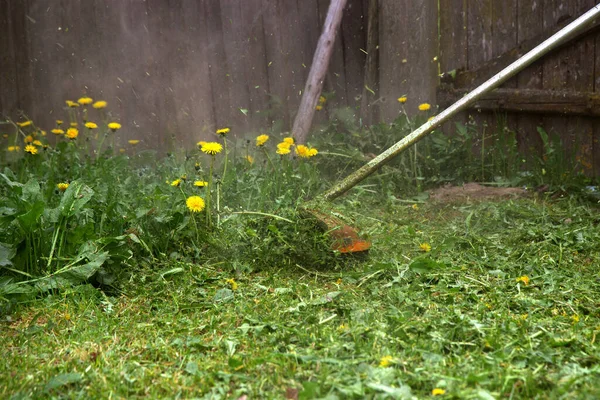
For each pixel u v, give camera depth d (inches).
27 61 229.3
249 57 224.2
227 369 74.2
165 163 167.6
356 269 110.3
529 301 92.0
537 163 165.5
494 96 177.6
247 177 146.6
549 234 122.9
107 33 227.1
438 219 143.4
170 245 116.1
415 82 205.0
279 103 222.5
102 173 146.3
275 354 75.2
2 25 228.1
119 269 106.2
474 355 75.0
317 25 222.8
